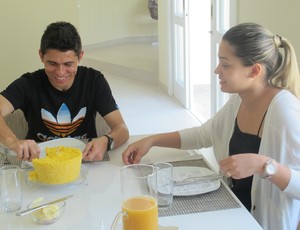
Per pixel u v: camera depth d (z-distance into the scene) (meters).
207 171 1.60
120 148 1.90
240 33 1.51
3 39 2.94
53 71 1.93
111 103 2.11
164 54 5.75
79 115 2.08
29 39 3.00
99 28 8.34
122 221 1.14
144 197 1.12
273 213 1.51
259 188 1.53
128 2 8.57
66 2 3.07
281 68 1.57
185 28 4.89
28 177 1.54
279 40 1.56
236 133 1.71
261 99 1.60
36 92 2.05
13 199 1.37
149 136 1.85
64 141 1.81
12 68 3.00
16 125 2.11
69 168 1.48
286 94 1.54
